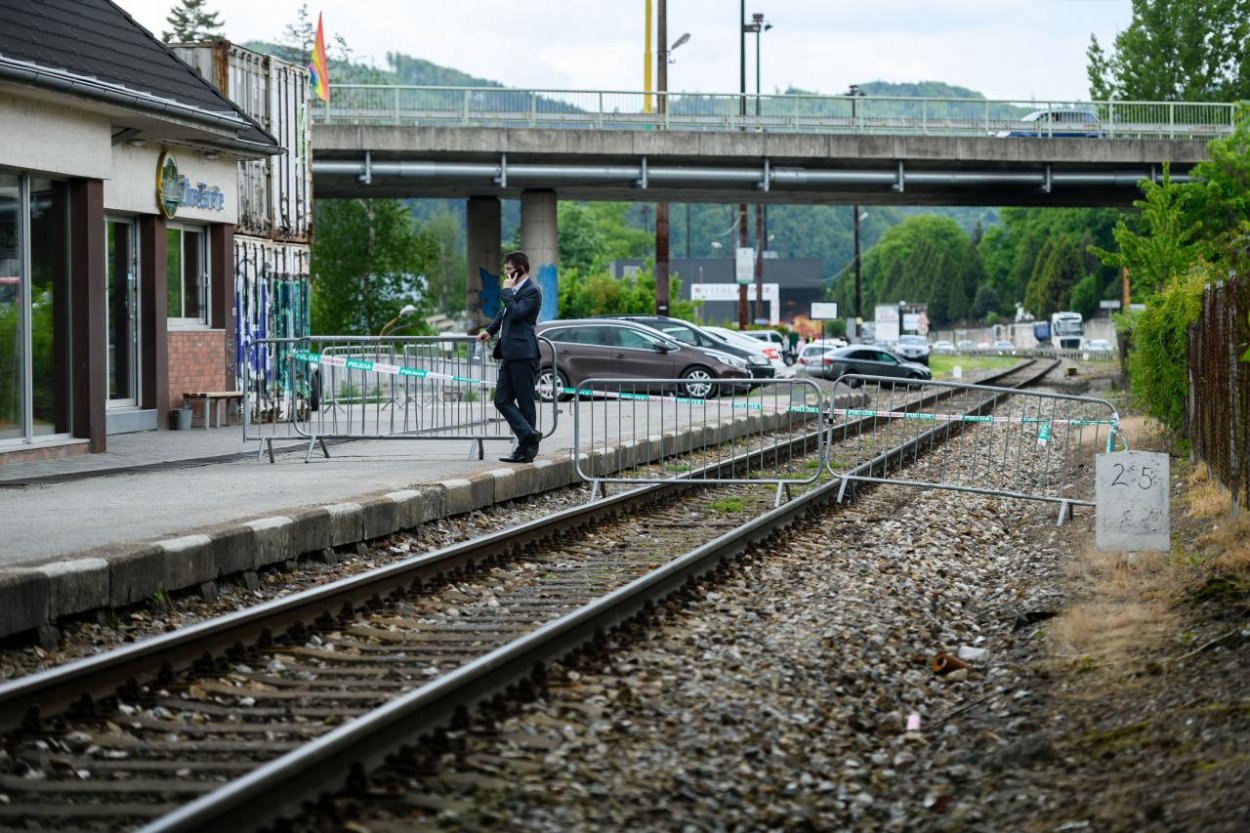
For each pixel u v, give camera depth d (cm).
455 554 1162
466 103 4316
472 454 1855
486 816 583
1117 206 5481
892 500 1714
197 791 612
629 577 1157
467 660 855
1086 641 911
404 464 1781
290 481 1558
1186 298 1823
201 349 2433
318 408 1905
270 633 895
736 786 651
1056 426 2684
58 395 1891
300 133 2820
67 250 1884
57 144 1805
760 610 1032
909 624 1023
